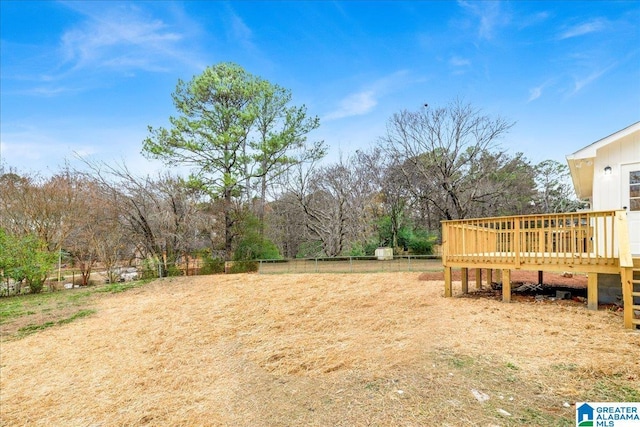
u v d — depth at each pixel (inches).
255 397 138.2
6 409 149.4
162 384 165.5
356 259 655.1
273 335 232.1
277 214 899.4
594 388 119.3
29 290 504.1
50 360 211.5
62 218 606.5
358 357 167.8
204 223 656.4
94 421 134.3
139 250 641.6
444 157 725.3
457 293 313.9
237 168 700.0
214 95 679.1
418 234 793.6
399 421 106.1
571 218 238.8
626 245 197.9
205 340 235.6
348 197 818.2
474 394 119.1
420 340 182.5
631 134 281.7
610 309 227.6
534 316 216.8
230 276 557.6
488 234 350.9
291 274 551.8
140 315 326.0
